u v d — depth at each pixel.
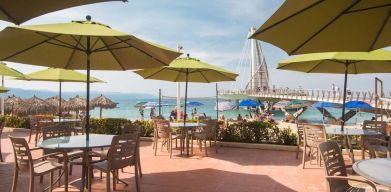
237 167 7.39
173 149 9.80
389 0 2.65
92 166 5.00
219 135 10.53
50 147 4.77
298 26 2.88
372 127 8.05
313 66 7.35
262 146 9.86
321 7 2.66
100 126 12.35
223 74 9.39
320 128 7.00
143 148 10.02
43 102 21.12
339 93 39.22
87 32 4.46
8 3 2.67
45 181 6.11
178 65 8.23
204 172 6.90
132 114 57.09
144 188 5.72
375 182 2.79
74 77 9.66
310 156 7.82
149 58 5.84
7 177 6.34
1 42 4.78
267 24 2.79
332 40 3.16
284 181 6.19
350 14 2.82
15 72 8.41
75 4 2.77
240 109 57.28
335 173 3.61
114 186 5.58
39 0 2.68
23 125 15.04
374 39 3.18
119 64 6.31
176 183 6.05
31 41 5.09
